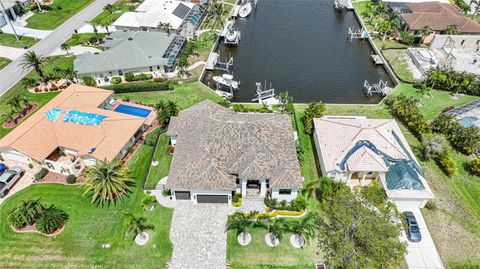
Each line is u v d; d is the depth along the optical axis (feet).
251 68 281.74
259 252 148.66
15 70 267.80
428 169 184.55
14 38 310.24
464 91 243.19
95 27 309.01
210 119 185.88
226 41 309.63
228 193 162.30
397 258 132.36
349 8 377.09
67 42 305.53
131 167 187.11
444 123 202.49
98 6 375.04
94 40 303.48
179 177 161.79
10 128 212.02
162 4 336.70
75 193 173.58
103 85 255.91
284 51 305.73
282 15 371.15
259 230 156.46
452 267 143.13
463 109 216.13
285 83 263.08
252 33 335.47
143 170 185.57
